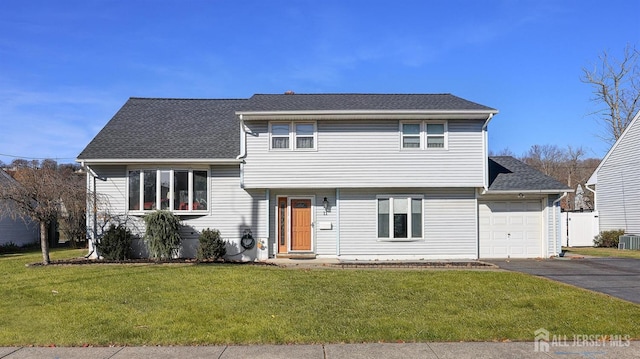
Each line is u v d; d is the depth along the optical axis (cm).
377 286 1108
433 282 1159
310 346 677
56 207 1530
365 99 1928
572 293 1023
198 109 2109
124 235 1658
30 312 862
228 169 1745
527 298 975
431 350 660
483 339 709
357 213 1752
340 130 1711
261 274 1277
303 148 1702
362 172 1698
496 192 1723
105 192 1717
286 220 1766
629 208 2503
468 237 1756
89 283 1145
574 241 2620
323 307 898
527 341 701
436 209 1758
